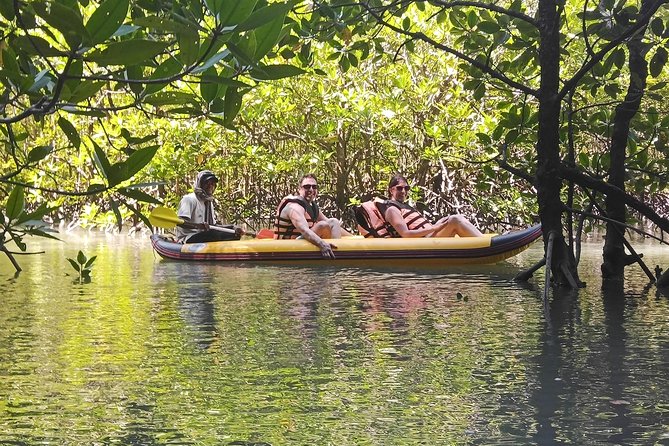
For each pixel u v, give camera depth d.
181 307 7.18
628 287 8.66
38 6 2.22
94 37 2.34
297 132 19.84
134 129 17.97
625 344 5.41
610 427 3.56
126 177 2.86
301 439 3.42
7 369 4.67
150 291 8.42
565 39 8.41
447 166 19.48
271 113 19.20
